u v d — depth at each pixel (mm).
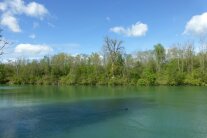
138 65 141500
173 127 37531
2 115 47062
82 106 57531
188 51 139125
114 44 137375
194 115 45594
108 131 35656
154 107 54688
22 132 35375
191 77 123938
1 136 33562
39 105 59656
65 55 160750
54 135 33938
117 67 135375
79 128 37375
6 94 87562
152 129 36438
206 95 77438
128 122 40875
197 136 33062
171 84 125438
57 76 156125
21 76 158625
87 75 141875
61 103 62844
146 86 124875
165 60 142375
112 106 56969
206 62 132500
